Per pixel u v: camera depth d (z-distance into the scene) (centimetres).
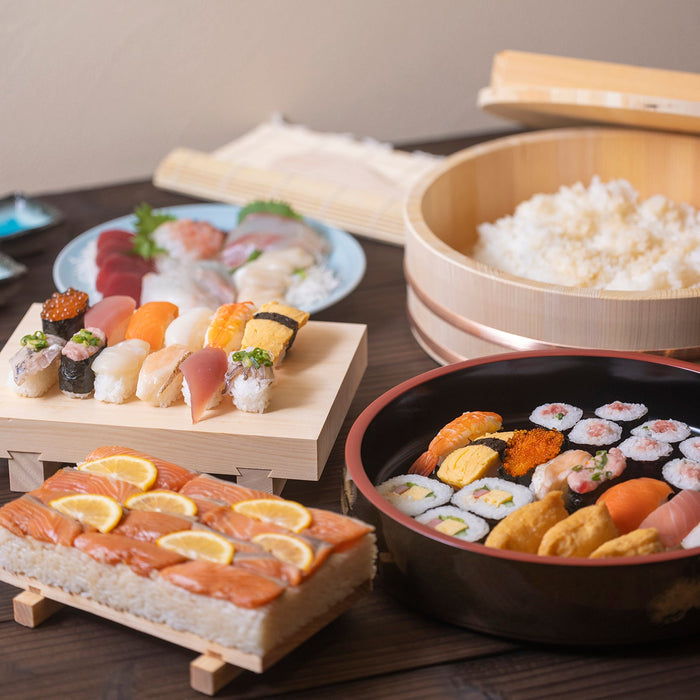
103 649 100
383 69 188
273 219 139
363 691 97
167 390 110
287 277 134
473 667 98
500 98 132
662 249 128
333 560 96
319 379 113
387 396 108
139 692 97
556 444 109
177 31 174
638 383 112
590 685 97
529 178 140
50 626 102
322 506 111
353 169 156
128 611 97
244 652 94
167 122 182
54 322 116
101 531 98
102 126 180
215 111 183
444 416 112
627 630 97
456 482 106
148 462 103
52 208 149
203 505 99
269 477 109
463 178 136
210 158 160
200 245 138
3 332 132
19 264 142
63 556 98
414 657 99
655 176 139
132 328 116
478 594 97
